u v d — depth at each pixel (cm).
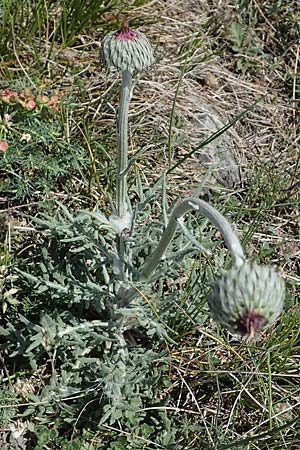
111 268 320
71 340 297
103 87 409
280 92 452
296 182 397
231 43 465
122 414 293
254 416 311
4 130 348
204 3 480
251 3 481
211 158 396
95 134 386
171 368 317
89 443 295
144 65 245
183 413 309
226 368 314
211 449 291
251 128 428
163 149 387
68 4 419
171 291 321
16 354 303
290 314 323
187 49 445
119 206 287
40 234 346
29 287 317
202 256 340
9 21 409
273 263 367
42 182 349
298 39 469
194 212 364
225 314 185
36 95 363
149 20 457
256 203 387
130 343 319
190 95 423
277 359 315
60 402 298
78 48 430
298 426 306
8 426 298
